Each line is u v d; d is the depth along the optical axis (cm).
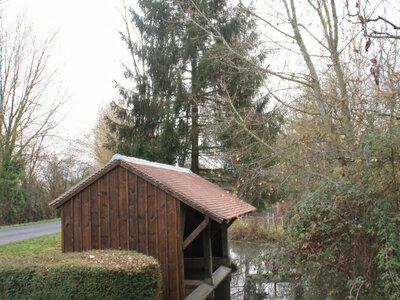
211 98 1695
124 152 1867
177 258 856
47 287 635
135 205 898
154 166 1142
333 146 638
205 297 933
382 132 502
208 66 1582
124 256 727
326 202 555
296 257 579
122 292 625
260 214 2108
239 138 1177
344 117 653
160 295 720
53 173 3212
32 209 2739
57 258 709
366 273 505
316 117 831
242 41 1109
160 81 1886
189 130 1794
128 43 2058
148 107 1884
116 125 1942
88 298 624
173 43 1869
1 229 2094
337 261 564
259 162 812
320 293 631
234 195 798
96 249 898
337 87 752
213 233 1207
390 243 455
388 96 513
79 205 939
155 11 1919
